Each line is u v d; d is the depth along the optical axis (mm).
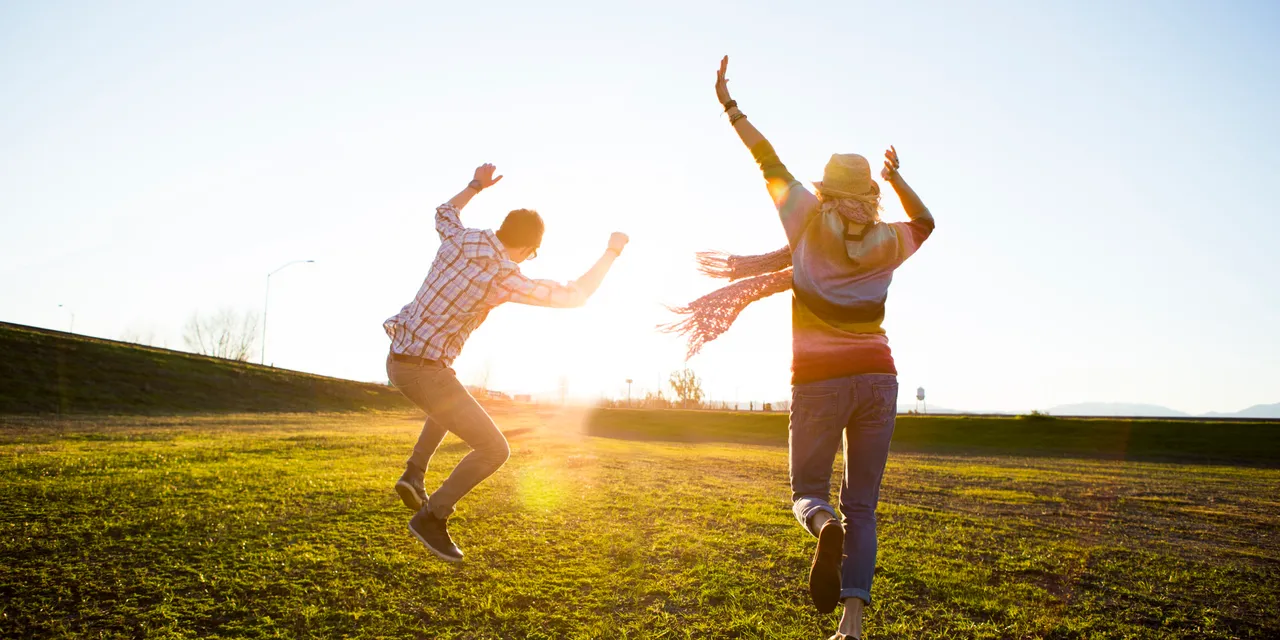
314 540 5203
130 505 6324
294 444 14688
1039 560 5547
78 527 5371
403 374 3158
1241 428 31047
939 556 5535
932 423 35688
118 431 19672
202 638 3424
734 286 2971
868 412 2771
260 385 46156
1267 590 4762
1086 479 14344
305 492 7332
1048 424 34000
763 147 2963
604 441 22812
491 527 5863
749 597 4227
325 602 3926
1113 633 3809
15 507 6074
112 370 39406
